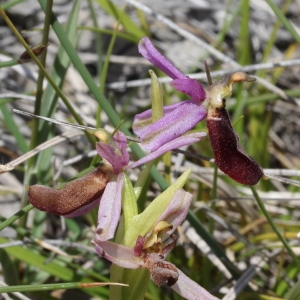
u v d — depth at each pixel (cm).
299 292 14
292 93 20
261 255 17
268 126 21
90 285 12
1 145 20
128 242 11
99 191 12
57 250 15
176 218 11
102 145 11
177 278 11
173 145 11
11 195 20
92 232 18
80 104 21
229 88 12
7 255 15
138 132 13
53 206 12
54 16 15
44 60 15
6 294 14
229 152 12
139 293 12
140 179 12
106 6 19
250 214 18
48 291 17
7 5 16
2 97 17
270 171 17
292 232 18
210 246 15
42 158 16
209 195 19
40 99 15
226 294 15
